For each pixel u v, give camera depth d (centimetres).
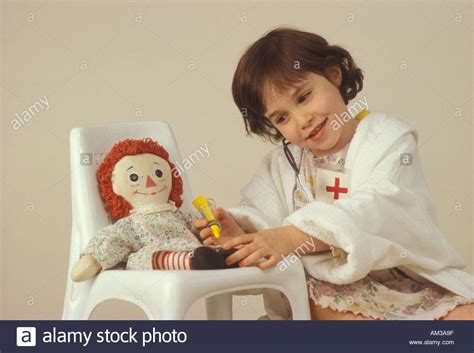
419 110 186
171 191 129
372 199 109
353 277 107
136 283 101
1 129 188
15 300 189
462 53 186
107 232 115
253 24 189
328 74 125
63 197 190
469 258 186
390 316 110
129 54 189
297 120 121
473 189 187
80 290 115
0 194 189
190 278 96
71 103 189
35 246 190
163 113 189
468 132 187
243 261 104
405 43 186
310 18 187
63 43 189
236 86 128
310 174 130
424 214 114
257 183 135
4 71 188
